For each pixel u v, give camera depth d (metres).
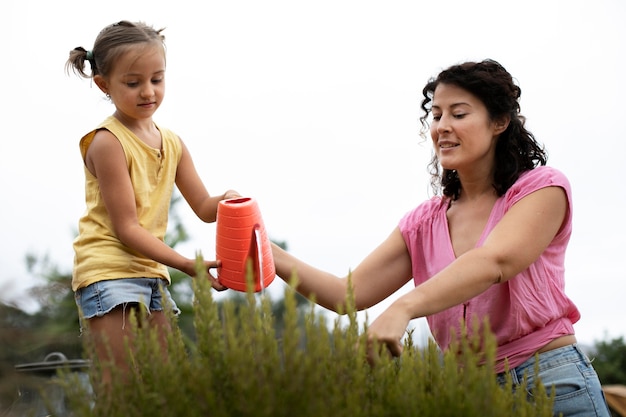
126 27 3.29
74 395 2.17
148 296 3.28
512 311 3.16
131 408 2.11
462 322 2.28
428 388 2.25
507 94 3.29
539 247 3.06
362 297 3.55
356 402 2.04
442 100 3.35
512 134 3.35
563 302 3.26
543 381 3.15
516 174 3.33
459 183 3.53
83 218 3.35
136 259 3.27
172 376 2.07
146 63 3.22
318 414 1.94
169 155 3.45
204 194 3.57
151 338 2.21
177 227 11.21
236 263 3.05
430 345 2.35
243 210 3.04
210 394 1.96
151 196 3.37
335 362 2.13
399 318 2.63
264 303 2.20
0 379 2.67
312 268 3.50
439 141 3.37
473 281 2.84
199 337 2.21
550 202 3.13
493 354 2.08
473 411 2.02
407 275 3.64
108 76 3.25
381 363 2.25
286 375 1.95
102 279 3.19
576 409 3.12
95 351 2.34
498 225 3.09
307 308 2.29
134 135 3.30
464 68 3.32
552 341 3.20
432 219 3.53
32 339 2.91
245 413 1.93
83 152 3.30
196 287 2.24
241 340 2.10
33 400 2.68
